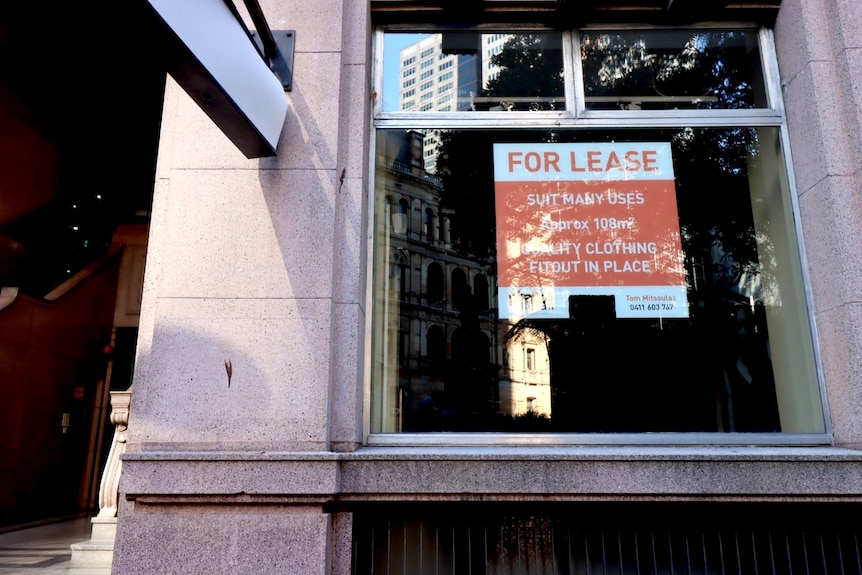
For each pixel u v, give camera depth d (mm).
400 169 4797
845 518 3869
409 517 3918
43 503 12867
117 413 7457
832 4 4512
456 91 4961
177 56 2889
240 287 3980
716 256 4613
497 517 3922
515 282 4598
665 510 3906
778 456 3770
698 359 4434
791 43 4730
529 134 4852
